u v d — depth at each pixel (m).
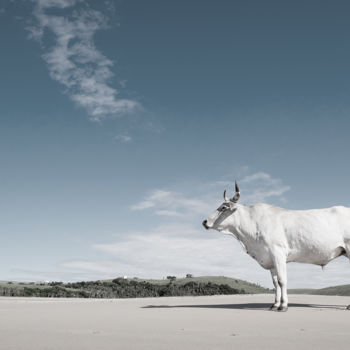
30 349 5.69
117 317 10.64
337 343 6.21
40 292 37.50
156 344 6.14
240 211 13.99
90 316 10.99
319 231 12.96
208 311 12.57
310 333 7.39
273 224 13.34
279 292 13.35
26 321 9.66
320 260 13.24
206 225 14.11
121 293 41.38
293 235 13.12
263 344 6.12
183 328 8.19
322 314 11.34
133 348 5.77
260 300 18.89
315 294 24.05
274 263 13.09
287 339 6.63
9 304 16.86
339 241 13.00
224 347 5.85
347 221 13.12
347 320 9.69
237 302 17.50
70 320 9.88
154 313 11.91
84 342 6.33
